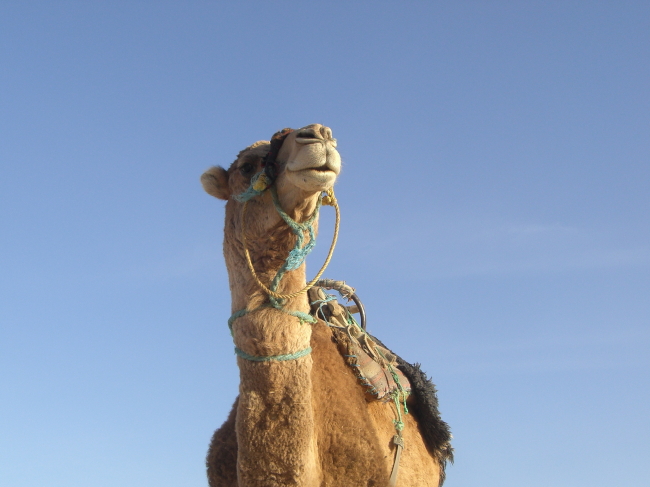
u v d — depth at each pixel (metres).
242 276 2.65
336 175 2.42
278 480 2.48
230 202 2.81
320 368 2.84
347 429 2.71
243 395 2.56
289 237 2.61
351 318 3.28
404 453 3.10
